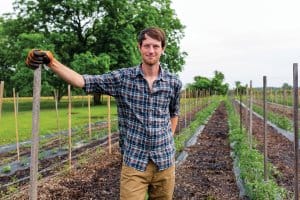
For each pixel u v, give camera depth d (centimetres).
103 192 911
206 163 1258
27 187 953
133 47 4262
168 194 425
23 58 3809
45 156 1402
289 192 899
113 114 3600
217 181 1027
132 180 405
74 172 1091
